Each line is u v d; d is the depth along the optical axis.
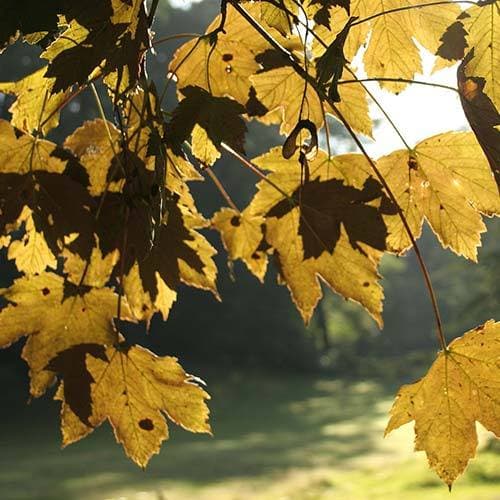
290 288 1.48
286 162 1.46
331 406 21.22
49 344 1.44
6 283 12.43
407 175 1.44
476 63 1.28
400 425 1.38
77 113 13.80
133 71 1.28
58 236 1.42
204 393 1.42
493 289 14.40
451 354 1.37
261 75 1.44
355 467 10.56
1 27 1.26
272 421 18.11
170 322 26.27
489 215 1.43
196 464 11.51
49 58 1.28
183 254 1.46
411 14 1.42
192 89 1.33
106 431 16.11
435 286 35.03
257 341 27.50
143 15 1.28
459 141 1.42
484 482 7.54
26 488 9.91
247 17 1.33
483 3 1.27
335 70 1.27
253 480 9.96
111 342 1.42
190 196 1.46
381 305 1.45
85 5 1.27
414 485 8.14
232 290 26.22
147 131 1.42
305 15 1.33
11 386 19.92
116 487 9.81
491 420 1.36
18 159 1.42
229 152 1.46
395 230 1.45
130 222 1.42
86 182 1.42
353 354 36.81
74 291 1.44
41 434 16.00
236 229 1.54
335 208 1.44
